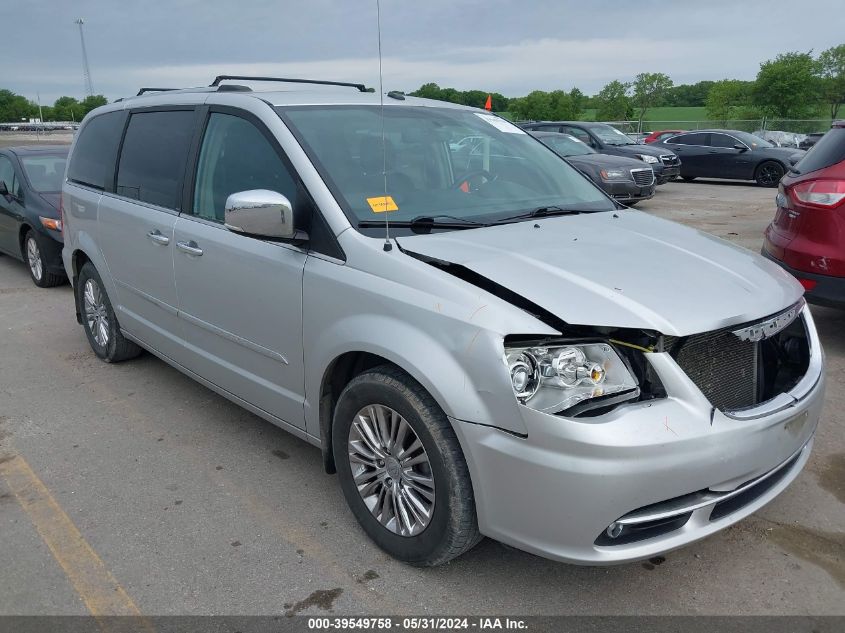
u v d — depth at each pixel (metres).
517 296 2.51
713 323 2.48
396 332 2.68
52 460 3.90
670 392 2.43
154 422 4.38
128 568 2.96
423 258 2.79
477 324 2.46
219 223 3.71
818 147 5.33
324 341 3.01
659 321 2.44
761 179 18.47
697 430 2.39
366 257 2.89
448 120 3.99
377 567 2.94
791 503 3.38
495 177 3.78
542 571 2.90
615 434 2.30
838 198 4.88
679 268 2.85
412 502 2.80
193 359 4.09
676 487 2.37
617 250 2.99
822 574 2.87
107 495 3.54
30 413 4.53
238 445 4.07
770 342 2.79
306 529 3.23
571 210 3.68
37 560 3.03
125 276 4.66
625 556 2.41
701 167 19.25
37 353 5.71
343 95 3.89
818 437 4.01
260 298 3.38
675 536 2.48
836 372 4.96
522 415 2.36
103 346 5.36
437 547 2.73
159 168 4.28
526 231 3.18
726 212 13.09
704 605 2.70
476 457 2.48
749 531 3.16
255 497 3.51
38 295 7.73
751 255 3.29
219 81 4.32
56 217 7.71
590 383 2.38
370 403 2.87
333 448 3.14
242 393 3.74
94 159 5.14
